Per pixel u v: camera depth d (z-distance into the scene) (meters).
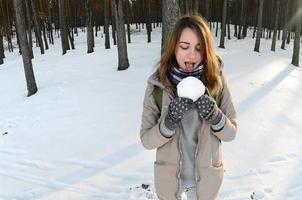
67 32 24.08
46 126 7.21
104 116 7.45
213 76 2.12
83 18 38.66
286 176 4.64
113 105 8.20
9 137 6.80
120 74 11.77
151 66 12.70
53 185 4.76
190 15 2.13
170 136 2.11
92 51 18.58
